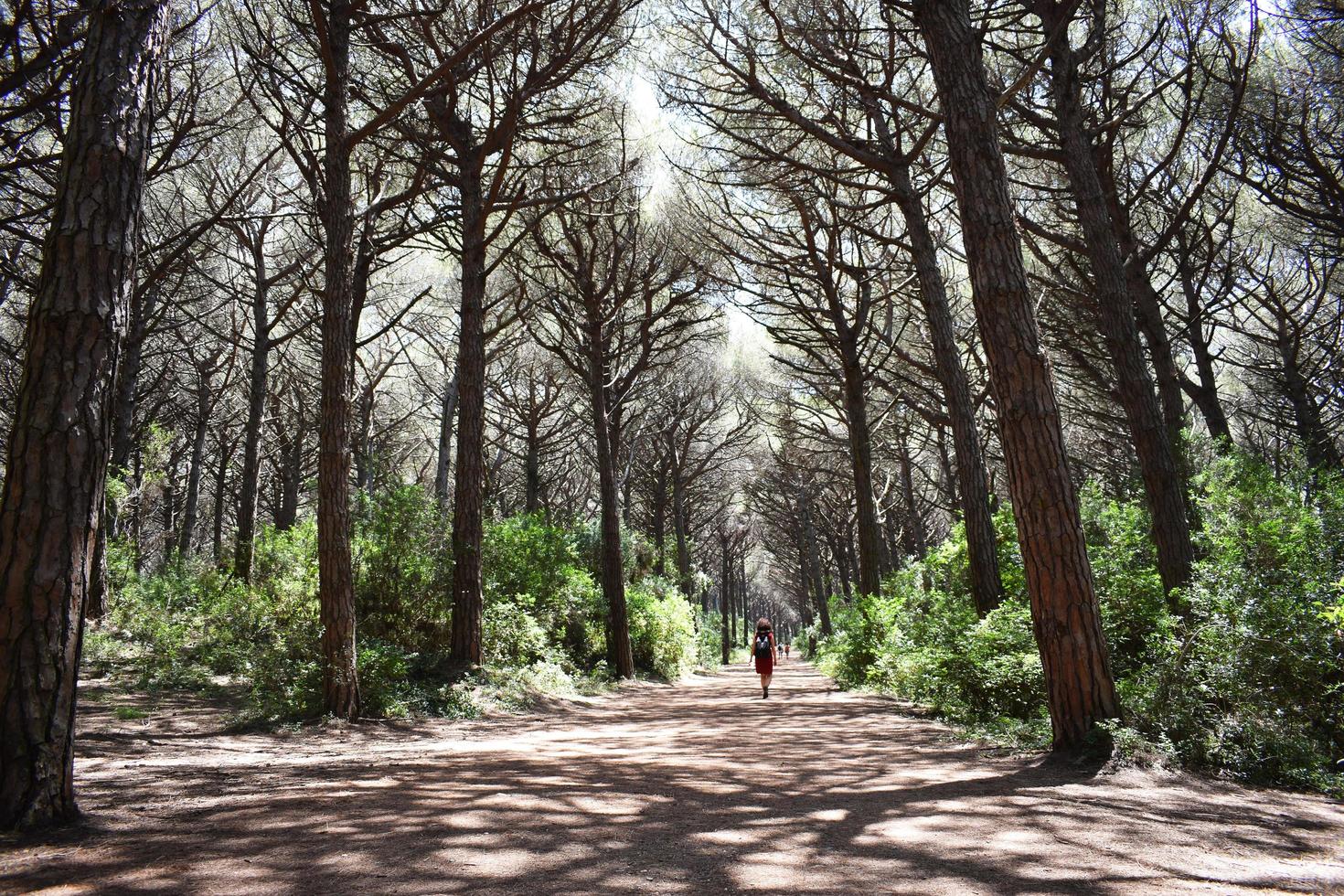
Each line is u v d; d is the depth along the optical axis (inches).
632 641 762.8
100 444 136.3
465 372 478.0
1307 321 537.3
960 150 227.6
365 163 494.3
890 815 141.9
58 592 128.8
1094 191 326.6
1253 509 249.4
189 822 130.4
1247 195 519.5
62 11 260.8
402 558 453.7
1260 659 201.2
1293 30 418.3
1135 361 310.3
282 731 287.0
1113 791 161.0
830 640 875.4
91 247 137.3
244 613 410.0
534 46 419.5
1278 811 149.5
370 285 685.3
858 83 344.8
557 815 139.5
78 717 283.9
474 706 381.7
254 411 579.5
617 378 726.5
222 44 387.9
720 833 127.1
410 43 418.3
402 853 110.3
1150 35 386.0
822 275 545.0
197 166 503.2
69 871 100.6
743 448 1160.2
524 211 589.6
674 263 679.1
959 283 597.6
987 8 342.0
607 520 685.3
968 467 396.5
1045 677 212.1
